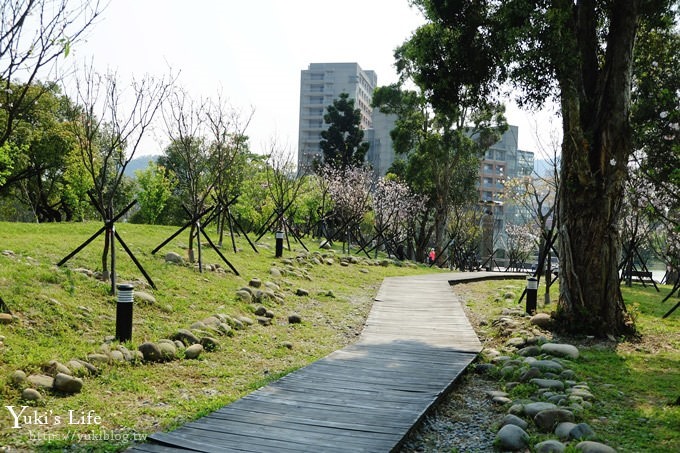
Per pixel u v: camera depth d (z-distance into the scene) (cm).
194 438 499
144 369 719
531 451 501
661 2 1141
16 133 2533
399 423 548
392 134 3400
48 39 685
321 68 10306
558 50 966
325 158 4612
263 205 2756
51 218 3531
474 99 1223
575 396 626
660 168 1416
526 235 4078
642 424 567
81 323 812
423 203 3491
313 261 1819
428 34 1219
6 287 838
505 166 7319
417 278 1930
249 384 702
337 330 1073
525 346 930
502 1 1048
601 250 1027
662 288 2150
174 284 1104
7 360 634
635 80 1490
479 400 678
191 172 1447
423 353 864
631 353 905
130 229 1733
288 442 494
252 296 1174
